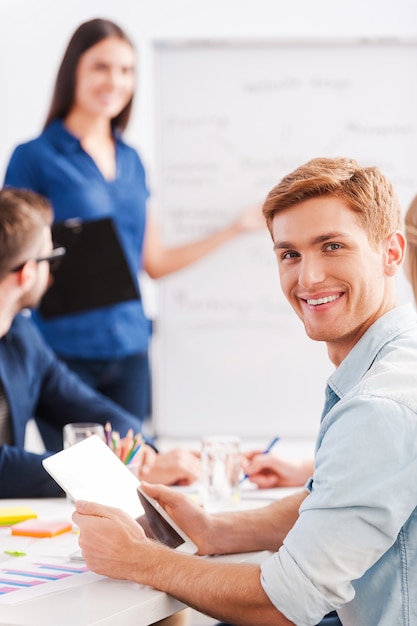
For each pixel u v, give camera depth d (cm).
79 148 392
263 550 178
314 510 139
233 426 427
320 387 424
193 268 424
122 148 403
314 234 150
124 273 368
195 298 424
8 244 239
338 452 138
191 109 423
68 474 162
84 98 392
